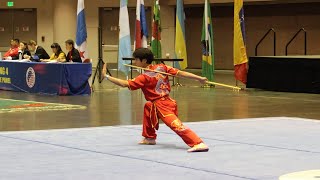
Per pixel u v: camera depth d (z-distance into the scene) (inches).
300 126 471.5
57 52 823.7
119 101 693.3
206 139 400.8
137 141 392.8
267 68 850.8
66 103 663.1
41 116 545.0
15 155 341.7
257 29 1299.2
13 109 598.5
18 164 315.6
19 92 800.3
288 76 829.8
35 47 879.1
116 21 1414.9
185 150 357.1
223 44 1347.2
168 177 283.3
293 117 538.3
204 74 907.4
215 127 464.1
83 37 824.9
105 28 1419.8
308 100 711.7
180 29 931.3
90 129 454.0
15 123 495.2
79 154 345.7
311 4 1216.2
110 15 1418.6
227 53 1344.7
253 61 866.8
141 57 364.2
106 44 1421.0
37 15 1446.9
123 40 898.1
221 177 282.8
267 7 1278.3
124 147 368.8
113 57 1411.2
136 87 361.1
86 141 393.7
